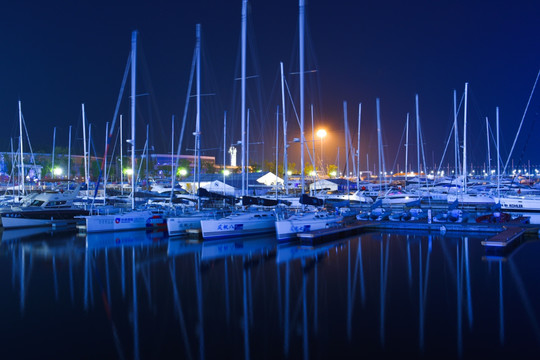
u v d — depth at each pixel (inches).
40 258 838.5
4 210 1409.9
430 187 2576.3
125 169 3577.8
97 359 373.7
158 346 402.0
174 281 647.1
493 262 771.4
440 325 451.5
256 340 415.2
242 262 790.5
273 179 3223.4
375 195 2459.4
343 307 517.0
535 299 541.3
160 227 1312.7
